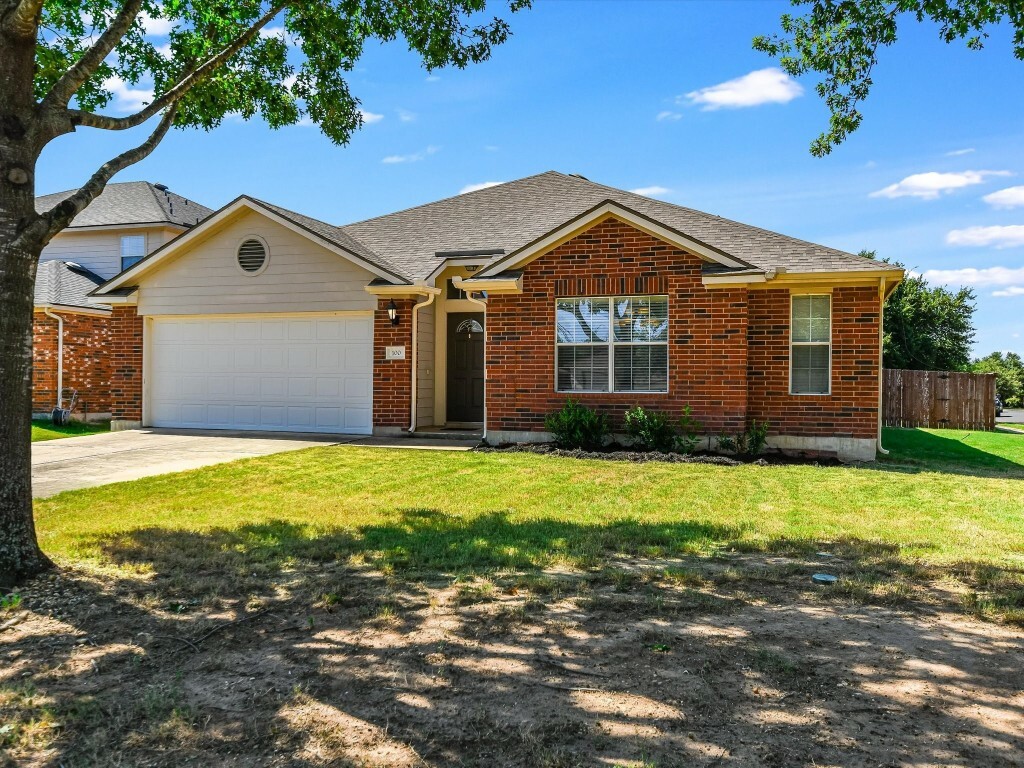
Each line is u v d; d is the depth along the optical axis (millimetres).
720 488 9422
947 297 37062
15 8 5125
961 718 3262
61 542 6367
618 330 13234
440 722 3229
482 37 9812
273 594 5004
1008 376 53875
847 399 12992
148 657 3947
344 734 3123
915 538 6742
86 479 10188
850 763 2885
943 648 4078
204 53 9008
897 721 3229
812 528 7152
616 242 13109
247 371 16172
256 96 9750
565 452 12367
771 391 13289
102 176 5988
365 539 6574
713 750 2984
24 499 5332
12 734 3100
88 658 3934
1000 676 3711
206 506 8328
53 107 5570
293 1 8352
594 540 6516
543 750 2975
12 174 5238
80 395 19984
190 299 16281
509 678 3674
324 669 3783
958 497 8875
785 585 5246
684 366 12836
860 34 8703
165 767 2871
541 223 17172
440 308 16344
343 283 15305
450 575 5473
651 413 12914
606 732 3131
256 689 3557
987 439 16719
